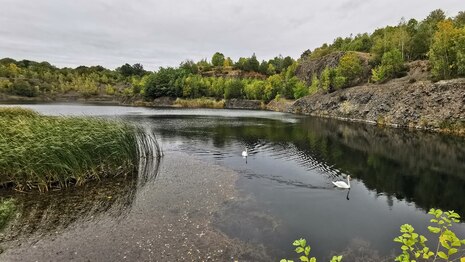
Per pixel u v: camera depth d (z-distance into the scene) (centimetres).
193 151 2914
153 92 13275
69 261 1028
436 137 3834
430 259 1043
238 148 3125
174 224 1313
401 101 5284
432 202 1656
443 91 4534
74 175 1786
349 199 1675
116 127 2155
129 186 1817
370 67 8444
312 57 14925
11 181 1688
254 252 1087
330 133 4350
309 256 1068
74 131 1939
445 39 5159
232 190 1778
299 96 10462
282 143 3491
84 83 16250
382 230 1288
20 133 1803
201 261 1027
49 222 1327
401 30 8769
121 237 1195
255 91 12369
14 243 1145
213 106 11988
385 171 2308
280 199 1645
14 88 12681
